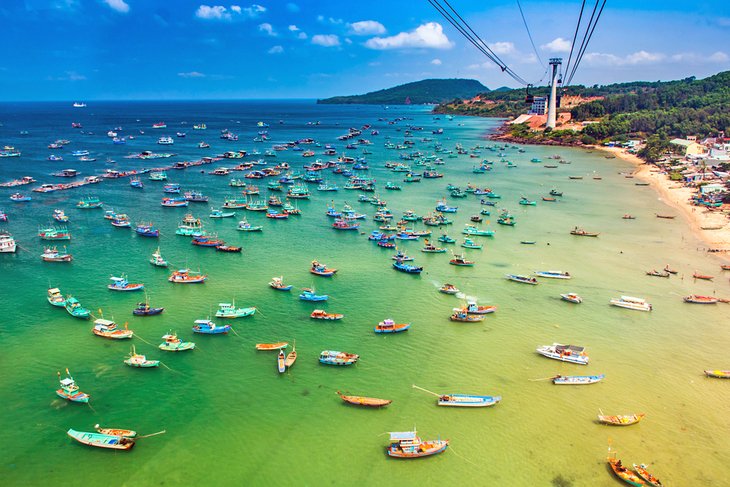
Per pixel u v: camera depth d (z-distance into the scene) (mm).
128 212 180750
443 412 75062
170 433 69625
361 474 63656
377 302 110438
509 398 78562
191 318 100938
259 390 79062
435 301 111562
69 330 94938
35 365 83812
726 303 111438
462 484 62469
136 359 84562
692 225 171625
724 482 63281
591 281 123750
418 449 66688
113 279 113062
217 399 76750
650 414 75375
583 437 70500
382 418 73562
